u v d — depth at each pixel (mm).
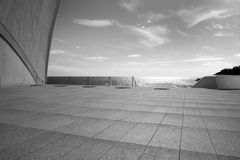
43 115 6488
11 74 20812
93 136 4336
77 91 15742
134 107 8148
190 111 7348
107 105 8594
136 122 5625
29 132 4609
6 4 18938
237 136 4387
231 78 19203
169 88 19906
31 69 25266
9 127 5023
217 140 4113
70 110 7383
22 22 22078
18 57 22125
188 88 20094
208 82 20266
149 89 18469
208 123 5555
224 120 5922
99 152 3457
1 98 10891
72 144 3834
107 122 5590
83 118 6090
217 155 3354
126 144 3854
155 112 7094
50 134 4457
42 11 26156
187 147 3717
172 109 7730
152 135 4430
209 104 9039
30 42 24531
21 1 21141
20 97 11375
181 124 5422
